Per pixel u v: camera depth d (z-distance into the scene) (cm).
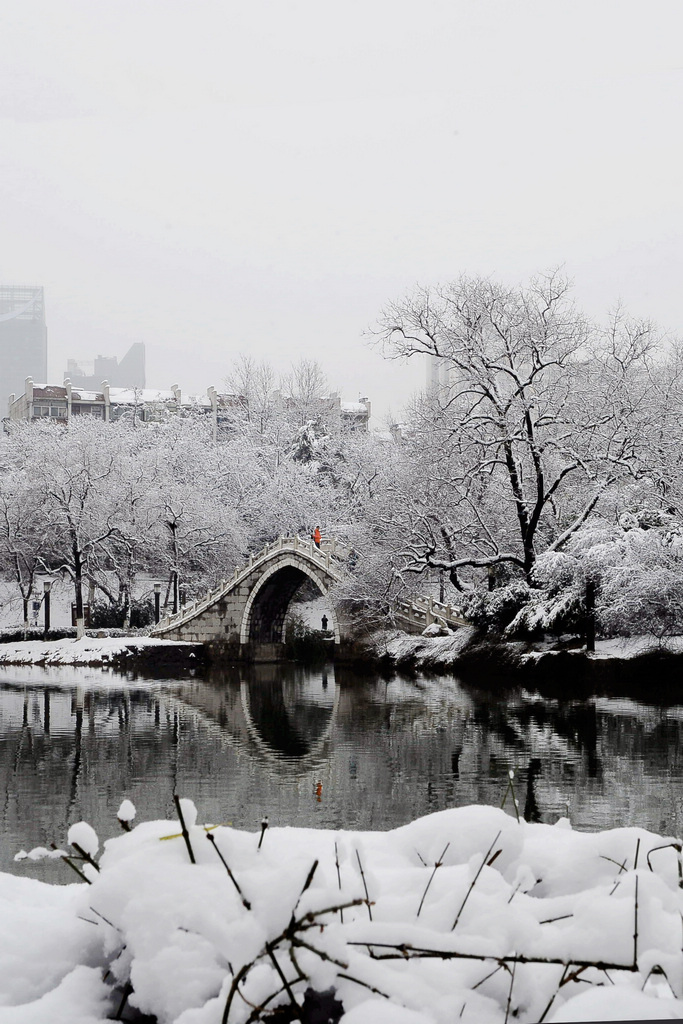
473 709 3591
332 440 9212
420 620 5681
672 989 393
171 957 402
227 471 8312
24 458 8219
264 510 8144
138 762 2548
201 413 11262
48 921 527
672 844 496
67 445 7106
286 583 7000
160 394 12638
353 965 398
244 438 8988
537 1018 404
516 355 4769
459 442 4731
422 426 5316
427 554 5041
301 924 382
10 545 6912
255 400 9731
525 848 534
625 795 1991
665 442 4688
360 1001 393
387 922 421
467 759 2491
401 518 5200
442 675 5012
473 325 4641
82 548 6738
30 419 11669
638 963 400
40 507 6756
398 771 2350
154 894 414
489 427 4938
